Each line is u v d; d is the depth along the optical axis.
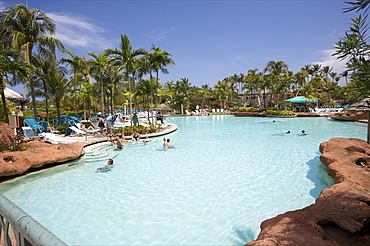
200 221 4.45
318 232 2.97
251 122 27.64
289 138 14.20
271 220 3.47
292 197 5.41
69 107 36.62
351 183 4.71
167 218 4.59
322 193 4.43
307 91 47.72
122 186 6.41
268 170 7.55
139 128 16.77
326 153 7.66
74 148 9.84
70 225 4.38
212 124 26.39
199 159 9.30
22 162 7.50
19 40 15.15
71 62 23.91
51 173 7.72
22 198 5.68
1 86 15.08
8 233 1.24
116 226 4.32
